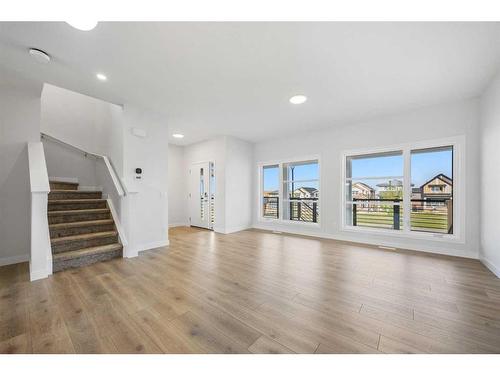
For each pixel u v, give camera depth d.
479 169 2.96
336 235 4.39
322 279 2.37
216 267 2.75
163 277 2.43
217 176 5.26
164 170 3.79
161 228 3.78
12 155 2.81
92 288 2.14
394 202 3.85
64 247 2.83
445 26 1.68
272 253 3.38
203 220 5.72
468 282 2.27
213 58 2.12
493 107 2.50
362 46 1.93
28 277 2.39
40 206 2.38
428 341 1.38
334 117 3.83
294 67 2.28
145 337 1.42
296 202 5.31
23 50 1.99
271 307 1.80
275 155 5.41
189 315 1.67
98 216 3.51
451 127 3.18
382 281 2.30
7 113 2.78
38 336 1.42
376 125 3.90
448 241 3.22
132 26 1.68
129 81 2.58
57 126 4.28
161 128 3.74
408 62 2.18
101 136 4.48
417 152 3.59
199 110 3.53
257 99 3.10
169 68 2.29
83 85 2.69
